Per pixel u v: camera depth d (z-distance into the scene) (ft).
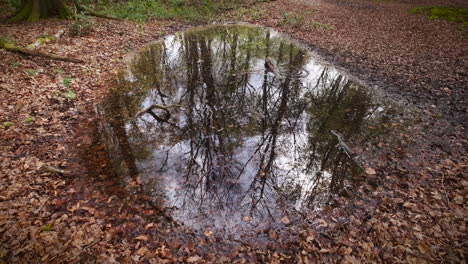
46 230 12.09
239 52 39.14
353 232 13.07
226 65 34.73
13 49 26.71
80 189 14.75
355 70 32.45
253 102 26.37
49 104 21.74
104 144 18.67
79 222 12.78
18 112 19.80
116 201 14.34
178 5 58.34
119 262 11.23
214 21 54.13
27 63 26.03
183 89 28.17
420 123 22.18
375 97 26.61
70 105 22.43
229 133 21.47
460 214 13.65
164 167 17.22
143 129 21.03
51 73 25.93
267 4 65.36
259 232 13.21
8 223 12.09
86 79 26.89
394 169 17.19
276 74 32.17
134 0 54.80
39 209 13.08
